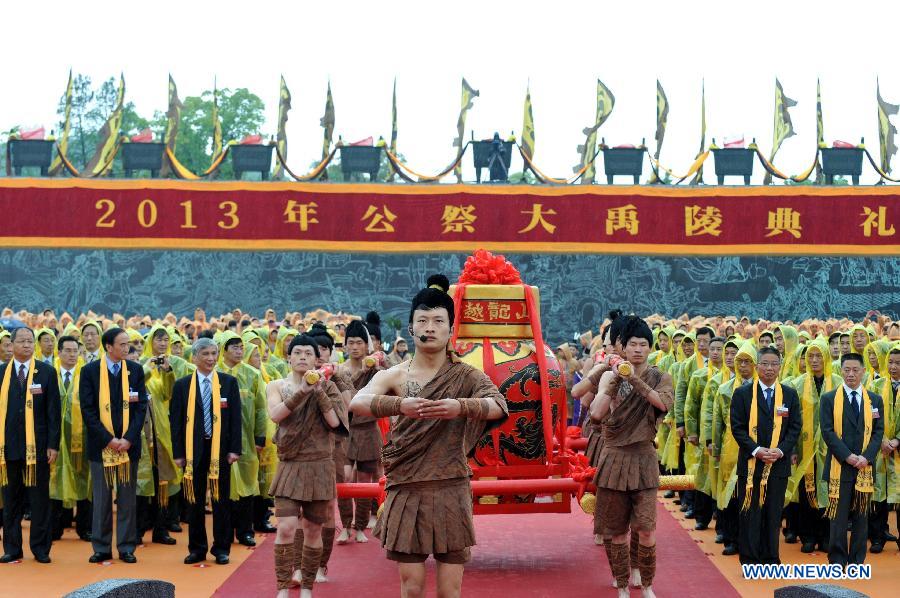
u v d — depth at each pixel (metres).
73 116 53.16
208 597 8.36
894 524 12.16
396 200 23.50
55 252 25.11
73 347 10.72
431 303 5.66
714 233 23.47
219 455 9.55
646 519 7.97
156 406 10.74
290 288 25.53
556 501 8.96
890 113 24.70
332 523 8.76
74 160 52.88
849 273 25.19
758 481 9.36
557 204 23.52
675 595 8.40
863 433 9.42
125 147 24.45
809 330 16.59
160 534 10.76
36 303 25.06
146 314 25.27
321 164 24.11
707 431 10.64
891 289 25.09
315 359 8.07
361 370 10.31
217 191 23.27
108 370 9.79
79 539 11.02
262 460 11.12
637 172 24.77
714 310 25.55
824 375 10.53
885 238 23.23
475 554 9.80
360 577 8.94
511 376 9.02
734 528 10.06
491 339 9.39
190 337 17.27
